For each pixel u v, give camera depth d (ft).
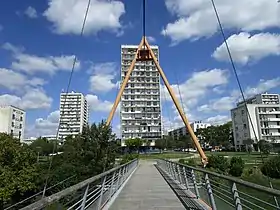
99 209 25.52
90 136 70.85
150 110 320.70
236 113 265.54
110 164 72.79
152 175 72.79
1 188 80.84
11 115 275.80
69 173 56.03
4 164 88.33
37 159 92.48
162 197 35.27
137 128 317.63
